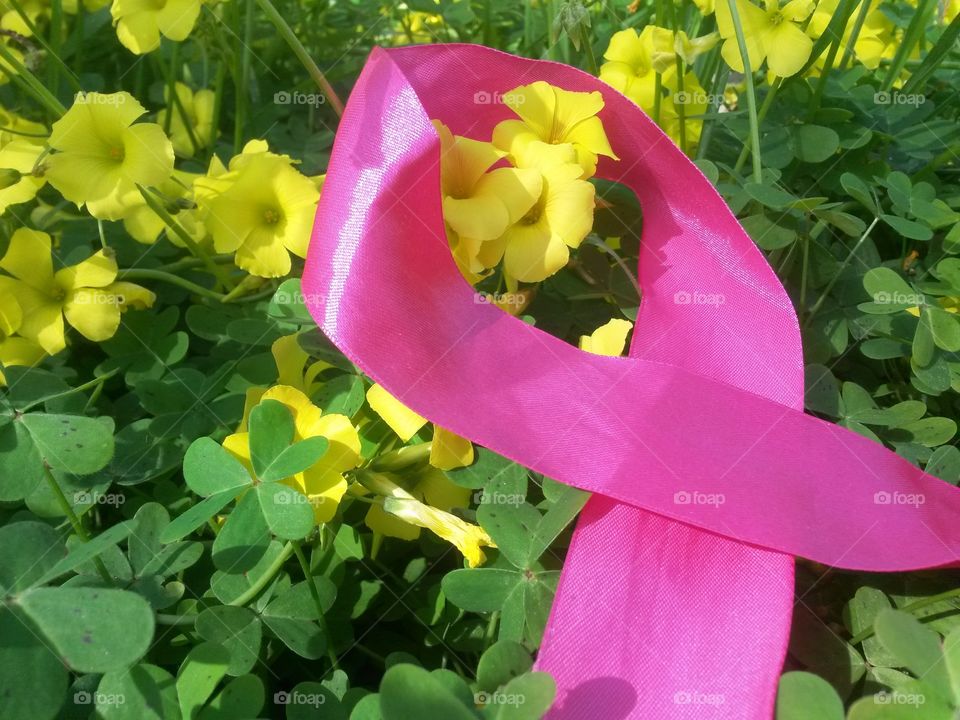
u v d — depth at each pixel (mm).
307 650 178
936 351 226
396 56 211
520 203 195
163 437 211
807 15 260
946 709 138
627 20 342
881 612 147
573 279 241
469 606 180
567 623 158
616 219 238
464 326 177
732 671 153
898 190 252
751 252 203
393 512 191
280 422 172
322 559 195
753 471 170
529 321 225
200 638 183
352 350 167
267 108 332
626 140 220
